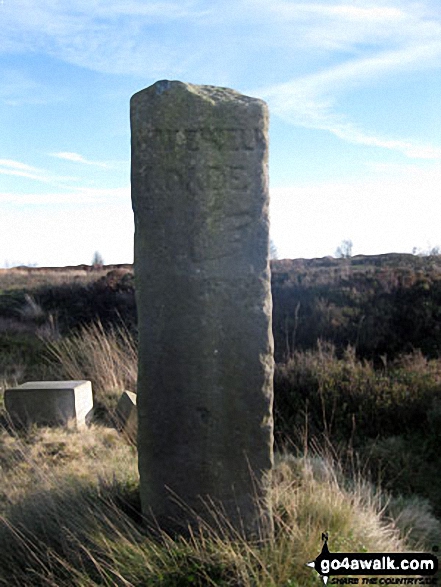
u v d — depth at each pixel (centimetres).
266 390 327
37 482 404
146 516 335
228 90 338
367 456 625
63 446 507
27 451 488
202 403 326
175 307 325
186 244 323
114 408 660
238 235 324
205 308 323
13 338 1052
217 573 291
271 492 353
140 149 324
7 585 296
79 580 284
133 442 568
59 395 586
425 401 701
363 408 709
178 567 292
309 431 689
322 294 1192
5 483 411
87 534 314
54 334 1061
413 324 1002
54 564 307
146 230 325
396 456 620
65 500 356
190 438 327
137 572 289
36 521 341
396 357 905
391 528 407
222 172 322
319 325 1034
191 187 321
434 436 642
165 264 324
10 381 795
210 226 322
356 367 803
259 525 327
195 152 320
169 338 326
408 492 552
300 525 338
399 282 1162
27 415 584
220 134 321
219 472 327
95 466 449
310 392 745
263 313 326
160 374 328
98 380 760
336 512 354
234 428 327
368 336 977
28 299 1310
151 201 324
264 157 324
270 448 330
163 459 330
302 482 405
